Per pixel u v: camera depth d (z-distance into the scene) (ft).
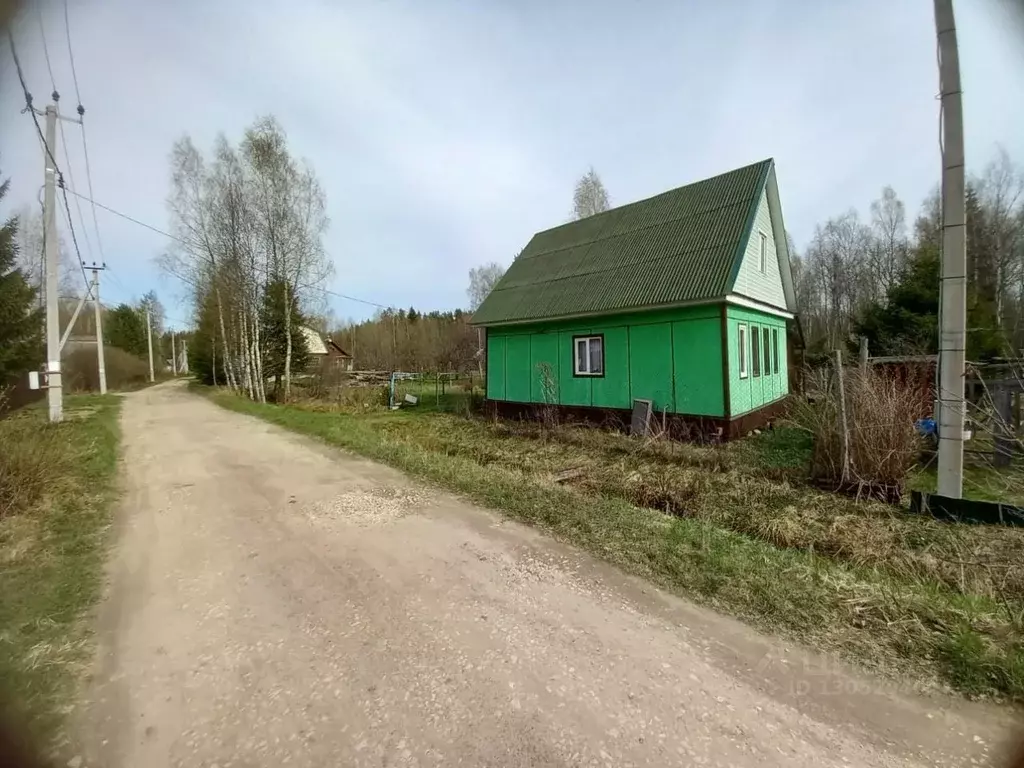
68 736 7.12
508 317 44.65
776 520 16.63
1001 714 7.31
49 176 39.96
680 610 10.42
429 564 12.98
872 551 14.11
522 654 8.98
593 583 11.72
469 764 6.56
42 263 64.90
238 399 67.51
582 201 96.63
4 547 14.24
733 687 7.99
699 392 32.83
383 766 6.55
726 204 37.14
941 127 17.38
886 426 19.76
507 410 47.19
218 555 13.88
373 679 8.36
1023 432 21.83
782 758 6.57
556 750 6.77
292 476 23.16
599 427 37.83
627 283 37.42
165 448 31.40
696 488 20.76
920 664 8.43
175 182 68.23
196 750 6.88
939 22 17.16
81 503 18.51
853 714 7.36
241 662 8.88
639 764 6.51
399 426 42.09
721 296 30.68
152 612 10.70
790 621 9.82
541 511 16.67
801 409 25.81
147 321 138.31
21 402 57.06
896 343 52.34
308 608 10.80
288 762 6.64
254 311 69.51
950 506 16.84
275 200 67.67
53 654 9.07
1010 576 12.16
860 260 114.01
